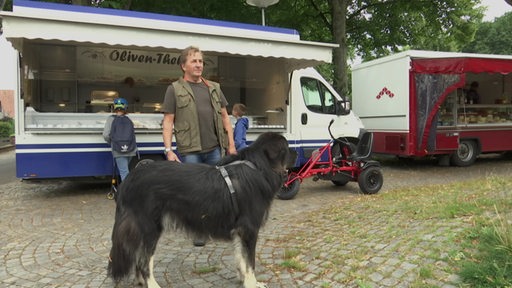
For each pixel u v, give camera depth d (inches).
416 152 443.5
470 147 493.4
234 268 165.8
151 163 136.9
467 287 127.0
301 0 639.8
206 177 132.1
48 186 367.2
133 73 414.6
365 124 508.1
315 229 210.1
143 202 129.6
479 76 557.3
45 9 277.4
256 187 133.6
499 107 540.4
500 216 166.4
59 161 303.3
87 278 158.4
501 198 212.1
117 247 129.0
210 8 511.5
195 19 319.3
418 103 438.6
